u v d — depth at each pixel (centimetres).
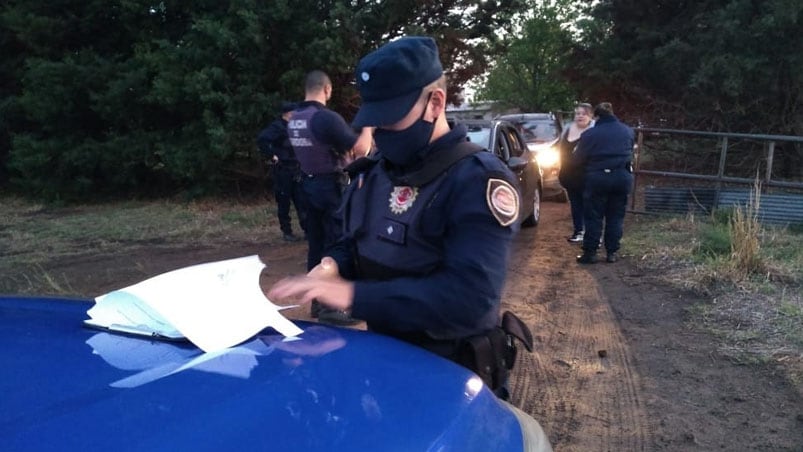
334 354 175
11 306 213
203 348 170
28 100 1170
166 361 162
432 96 185
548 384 400
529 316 532
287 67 1099
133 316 185
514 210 183
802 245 702
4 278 664
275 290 185
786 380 393
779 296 537
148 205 1163
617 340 472
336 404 147
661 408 366
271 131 727
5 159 1327
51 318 198
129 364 159
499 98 3067
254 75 1076
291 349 176
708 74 1239
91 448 119
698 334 475
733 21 1198
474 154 187
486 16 1166
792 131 1291
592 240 701
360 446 132
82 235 895
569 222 999
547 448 177
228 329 180
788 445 325
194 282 197
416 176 186
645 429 343
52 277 664
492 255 180
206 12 1136
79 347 169
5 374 150
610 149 679
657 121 1429
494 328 203
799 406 363
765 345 443
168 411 134
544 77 2783
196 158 1113
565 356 444
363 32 1084
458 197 181
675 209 966
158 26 1202
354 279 211
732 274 588
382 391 157
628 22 1470
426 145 188
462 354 196
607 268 684
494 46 1232
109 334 180
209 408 136
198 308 185
